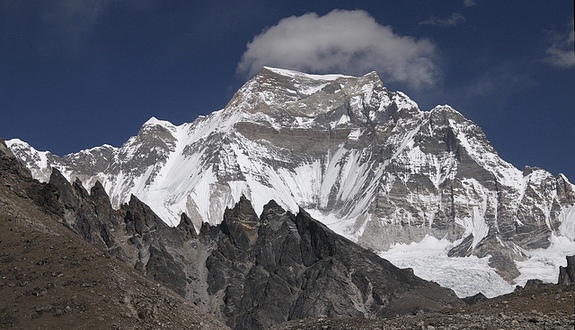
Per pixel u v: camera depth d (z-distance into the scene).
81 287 117.31
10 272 119.62
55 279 118.06
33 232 130.38
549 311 120.50
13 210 141.12
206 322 123.88
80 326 110.31
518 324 111.06
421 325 116.62
